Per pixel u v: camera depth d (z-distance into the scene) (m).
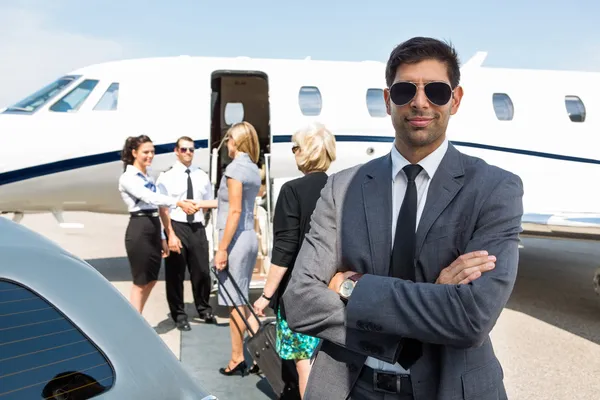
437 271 1.46
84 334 1.17
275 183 5.48
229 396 3.61
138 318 1.29
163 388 1.21
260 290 6.34
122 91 6.90
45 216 13.99
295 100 7.41
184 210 4.69
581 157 8.20
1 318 1.11
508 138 8.01
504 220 1.44
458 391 1.41
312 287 1.52
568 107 8.36
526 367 4.42
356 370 1.52
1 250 1.21
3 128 6.53
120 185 4.22
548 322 5.70
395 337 1.40
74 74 7.04
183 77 7.10
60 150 6.58
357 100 7.61
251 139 3.82
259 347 3.31
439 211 1.47
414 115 1.49
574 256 10.21
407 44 1.53
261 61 7.52
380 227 1.53
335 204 1.61
